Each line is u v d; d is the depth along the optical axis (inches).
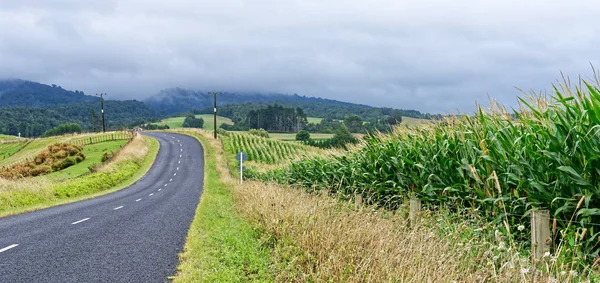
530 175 230.2
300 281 224.1
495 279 166.9
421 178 338.3
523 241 233.0
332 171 553.9
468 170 280.1
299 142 3683.6
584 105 211.0
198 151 2940.5
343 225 273.0
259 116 7677.2
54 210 658.8
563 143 209.9
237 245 327.3
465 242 217.0
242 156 1270.9
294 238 294.8
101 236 405.4
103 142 2984.7
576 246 190.5
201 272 261.1
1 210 673.6
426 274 173.5
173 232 431.2
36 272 268.2
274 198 446.0
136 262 297.1
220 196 912.9
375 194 416.8
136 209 671.1
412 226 273.6
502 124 268.5
